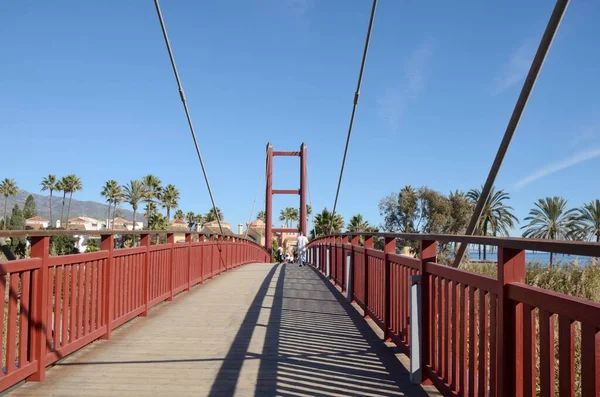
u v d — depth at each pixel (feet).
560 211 81.20
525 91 10.44
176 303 25.50
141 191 232.32
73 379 12.88
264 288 31.94
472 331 9.98
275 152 116.78
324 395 11.83
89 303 15.99
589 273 32.71
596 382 6.01
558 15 9.70
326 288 32.12
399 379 13.03
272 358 14.97
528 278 33.19
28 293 12.35
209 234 37.93
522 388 7.91
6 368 11.31
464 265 39.29
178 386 12.41
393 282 16.40
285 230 113.19
